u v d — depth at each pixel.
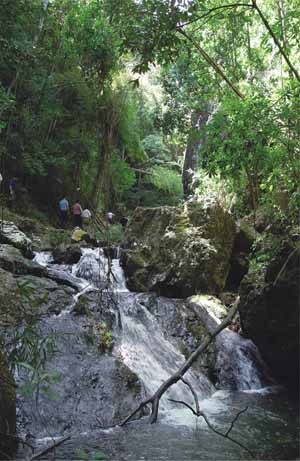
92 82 17.58
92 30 15.88
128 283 12.17
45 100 16.42
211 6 10.84
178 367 8.83
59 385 6.77
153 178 26.23
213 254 12.15
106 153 18.53
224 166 6.01
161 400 7.44
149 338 9.35
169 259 12.21
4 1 12.05
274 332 8.98
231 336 10.24
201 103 16.03
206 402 8.05
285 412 7.58
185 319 10.47
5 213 14.59
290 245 8.45
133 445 5.91
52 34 16.59
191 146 22.73
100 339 8.16
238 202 14.24
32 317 4.90
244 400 8.26
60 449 5.68
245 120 5.77
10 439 5.38
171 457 5.58
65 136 18.33
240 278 13.16
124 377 7.38
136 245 12.97
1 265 9.54
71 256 12.89
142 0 5.47
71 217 19.16
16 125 15.83
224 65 13.15
